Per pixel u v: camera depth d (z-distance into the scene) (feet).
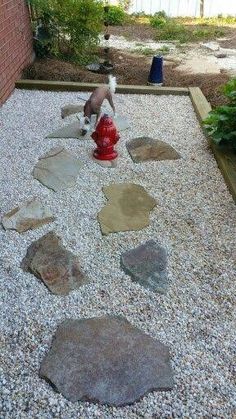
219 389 5.13
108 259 7.23
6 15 13.82
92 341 5.58
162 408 4.89
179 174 10.09
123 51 22.03
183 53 21.99
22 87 15.42
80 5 17.25
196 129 12.62
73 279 6.71
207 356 5.54
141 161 10.56
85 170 10.05
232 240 7.81
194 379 5.24
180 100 15.07
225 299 6.47
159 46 23.50
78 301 6.34
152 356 5.43
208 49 23.00
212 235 7.93
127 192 9.16
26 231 7.84
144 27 28.91
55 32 18.10
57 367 5.23
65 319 6.02
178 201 9.00
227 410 4.89
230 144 10.80
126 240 7.70
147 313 6.17
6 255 7.23
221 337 5.82
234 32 27.58
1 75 13.48
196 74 17.81
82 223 8.13
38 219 8.11
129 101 14.80
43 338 5.72
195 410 4.88
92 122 11.92
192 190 9.43
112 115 12.85
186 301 6.41
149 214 8.49
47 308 6.20
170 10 32.96
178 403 4.95
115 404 4.88
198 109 13.51
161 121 13.14
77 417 4.76
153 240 7.71
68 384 5.05
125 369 5.22
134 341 5.63
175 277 6.87
